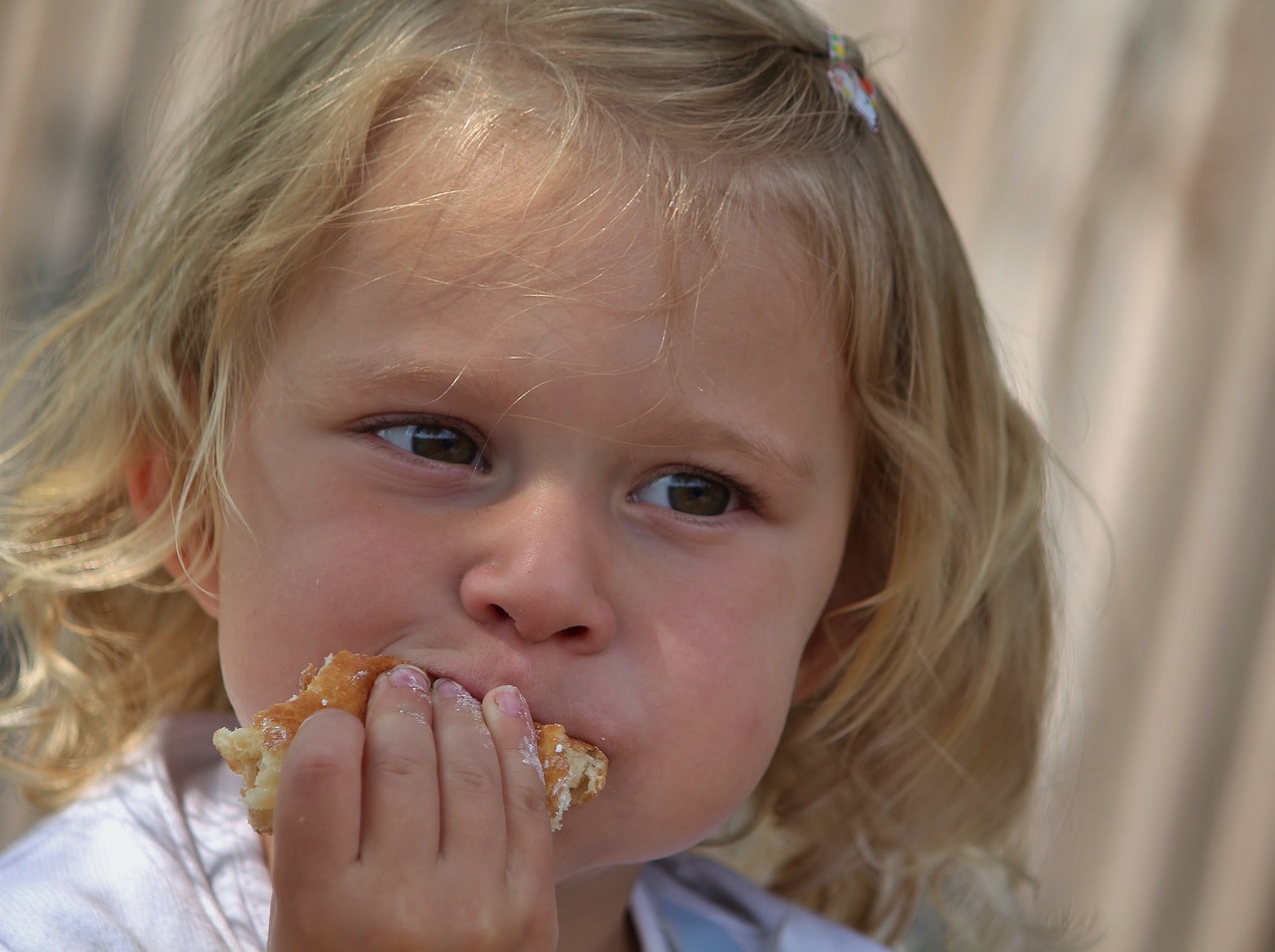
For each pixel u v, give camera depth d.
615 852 3.08
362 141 3.27
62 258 5.81
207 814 3.75
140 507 3.86
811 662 4.22
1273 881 7.13
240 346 3.28
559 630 2.97
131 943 3.27
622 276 3.12
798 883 4.86
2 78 5.88
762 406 3.29
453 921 2.65
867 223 3.77
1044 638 4.85
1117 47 6.89
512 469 3.08
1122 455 6.93
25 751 4.45
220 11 5.10
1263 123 6.97
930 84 6.72
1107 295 6.91
